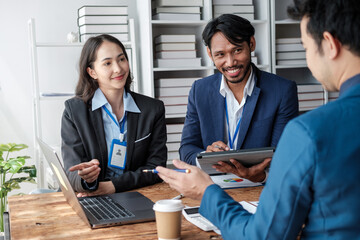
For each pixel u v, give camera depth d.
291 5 0.97
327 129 0.88
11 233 1.45
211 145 2.21
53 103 3.83
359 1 0.87
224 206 1.09
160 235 1.32
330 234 0.90
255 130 2.33
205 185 1.20
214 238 1.34
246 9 3.73
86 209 1.67
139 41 3.85
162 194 1.92
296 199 0.90
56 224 1.52
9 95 3.76
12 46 3.73
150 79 3.54
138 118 2.26
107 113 2.24
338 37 0.89
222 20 2.16
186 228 1.44
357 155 0.86
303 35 0.97
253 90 2.33
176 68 3.59
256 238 0.95
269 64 3.79
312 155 0.87
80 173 1.85
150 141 2.31
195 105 2.45
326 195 0.88
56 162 1.51
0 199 3.63
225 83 2.36
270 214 0.93
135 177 2.04
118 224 1.49
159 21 3.54
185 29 3.91
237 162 1.88
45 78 3.81
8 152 3.52
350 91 0.91
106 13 3.47
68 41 3.55
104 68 2.17
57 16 3.80
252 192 1.87
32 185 3.87
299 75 4.28
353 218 0.87
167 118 3.86
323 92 3.95
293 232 0.93
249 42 2.20
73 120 2.18
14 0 3.71
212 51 2.23
